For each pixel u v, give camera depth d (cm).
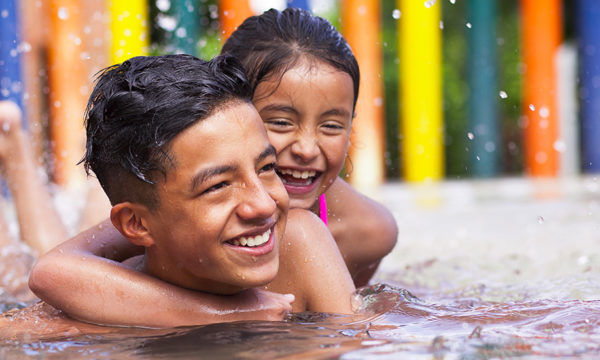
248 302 148
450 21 1319
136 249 170
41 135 705
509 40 1306
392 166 1156
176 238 137
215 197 133
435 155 943
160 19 777
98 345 123
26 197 261
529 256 269
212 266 137
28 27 703
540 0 929
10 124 262
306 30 185
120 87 138
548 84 946
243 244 137
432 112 932
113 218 142
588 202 556
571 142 1090
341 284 157
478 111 1009
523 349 110
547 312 139
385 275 243
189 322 141
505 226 400
